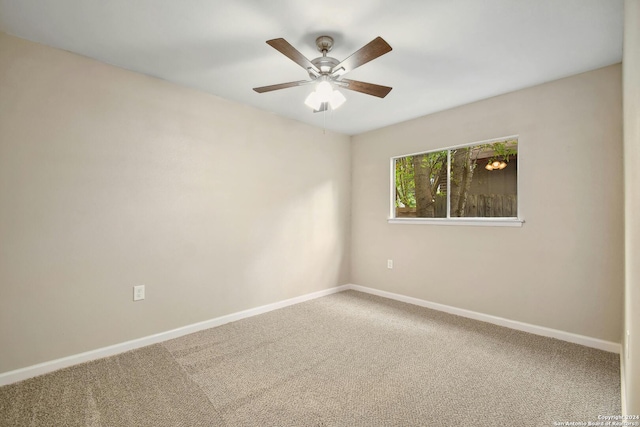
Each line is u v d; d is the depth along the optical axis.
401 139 3.85
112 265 2.41
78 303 2.26
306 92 2.95
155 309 2.63
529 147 2.81
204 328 2.92
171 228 2.73
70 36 2.04
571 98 2.58
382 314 3.33
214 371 2.14
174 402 1.79
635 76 1.08
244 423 1.62
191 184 2.86
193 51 2.22
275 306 3.52
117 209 2.44
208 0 1.69
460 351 2.45
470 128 3.20
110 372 2.13
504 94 2.96
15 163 2.02
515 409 1.73
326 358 2.33
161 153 2.67
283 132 3.62
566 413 1.70
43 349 2.12
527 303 2.83
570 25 1.90
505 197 3.05
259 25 1.92
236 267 3.18
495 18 1.84
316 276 4.00
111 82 2.41
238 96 3.05
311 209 3.94
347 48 2.18
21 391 1.89
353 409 1.73
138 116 2.54
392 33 1.99
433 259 3.54
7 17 1.83
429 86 2.79
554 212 2.67
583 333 2.54
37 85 2.10
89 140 2.31
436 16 1.82
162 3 1.71
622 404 1.75
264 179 3.43
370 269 4.21
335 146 4.26
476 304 3.18
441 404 1.78
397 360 2.30
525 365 2.22
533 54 2.25
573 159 2.57
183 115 2.80
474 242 3.19
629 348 1.49
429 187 3.67
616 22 1.86
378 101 3.15
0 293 1.97
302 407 1.75
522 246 2.86
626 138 1.69
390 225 3.98
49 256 2.14
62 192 2.19
